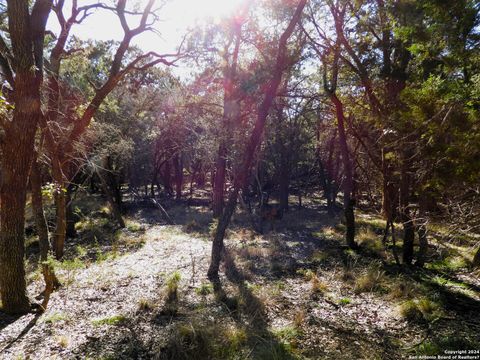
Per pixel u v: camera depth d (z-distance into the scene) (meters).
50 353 4.65
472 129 3.90
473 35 3.95
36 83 5.25
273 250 10.72
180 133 22.50
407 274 8.27
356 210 20.62
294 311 6.28
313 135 23.34
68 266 8.76
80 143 11.09
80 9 10.92
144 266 9.09
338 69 11.09
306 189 31.47
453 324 5.64
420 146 4.47
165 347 4.82
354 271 8.50
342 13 10.11
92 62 16.67
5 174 5.38
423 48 4.68
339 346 5.03
